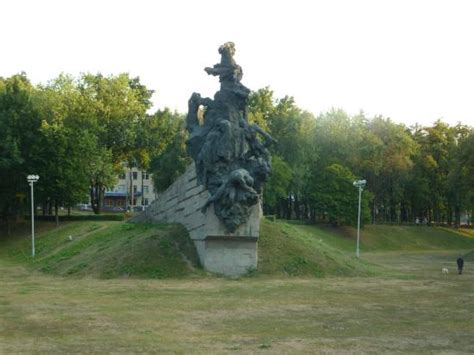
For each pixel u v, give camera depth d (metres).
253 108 93.19
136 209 126.69
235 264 38.88
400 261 62.06
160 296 29.92
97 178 76.88
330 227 91.25
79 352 17.42
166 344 18.62
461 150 78.88
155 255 40.03
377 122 102.81
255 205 39.09
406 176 101.31
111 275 38.19
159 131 86.56
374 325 22.55
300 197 97.31
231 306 26.81
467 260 64.44
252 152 40.56
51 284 35.41
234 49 42.25
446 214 116.31
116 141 83.56
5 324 22.16
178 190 45.81
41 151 71.44
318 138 100.06
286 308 26.44
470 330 21.70
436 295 31.58
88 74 84.88
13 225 73.12
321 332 21.02
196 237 40.81
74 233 61.12
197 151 41.56
